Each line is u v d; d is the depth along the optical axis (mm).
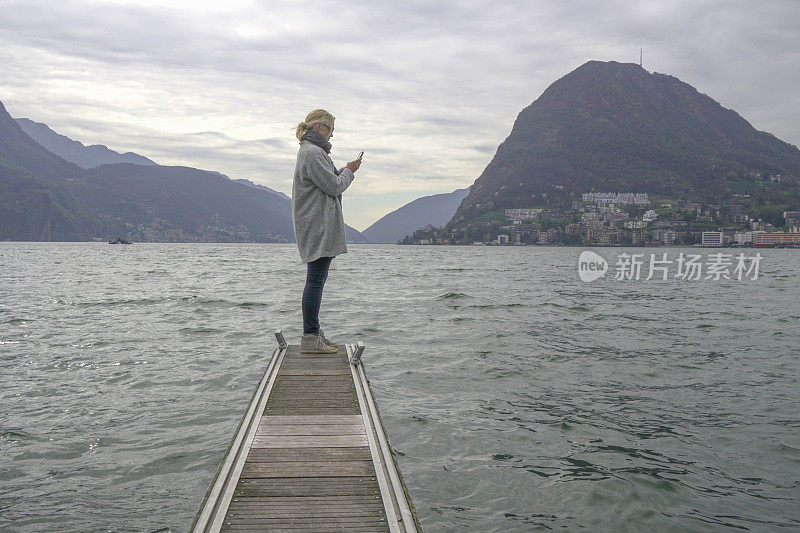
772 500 4852
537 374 9172
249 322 14141
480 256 109000
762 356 10555
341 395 4832
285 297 20328
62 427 6445
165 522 4402
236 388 8070
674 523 4473
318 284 5953
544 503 4820
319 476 3447
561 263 69125
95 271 38250
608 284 30594
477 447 6047
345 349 6320
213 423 6617
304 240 5613
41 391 7840
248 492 3229
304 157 5305
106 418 6766
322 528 2881
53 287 24125
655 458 5750
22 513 4504
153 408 7160
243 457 3664
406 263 63625
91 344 11086
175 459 5609
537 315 16328
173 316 15109
